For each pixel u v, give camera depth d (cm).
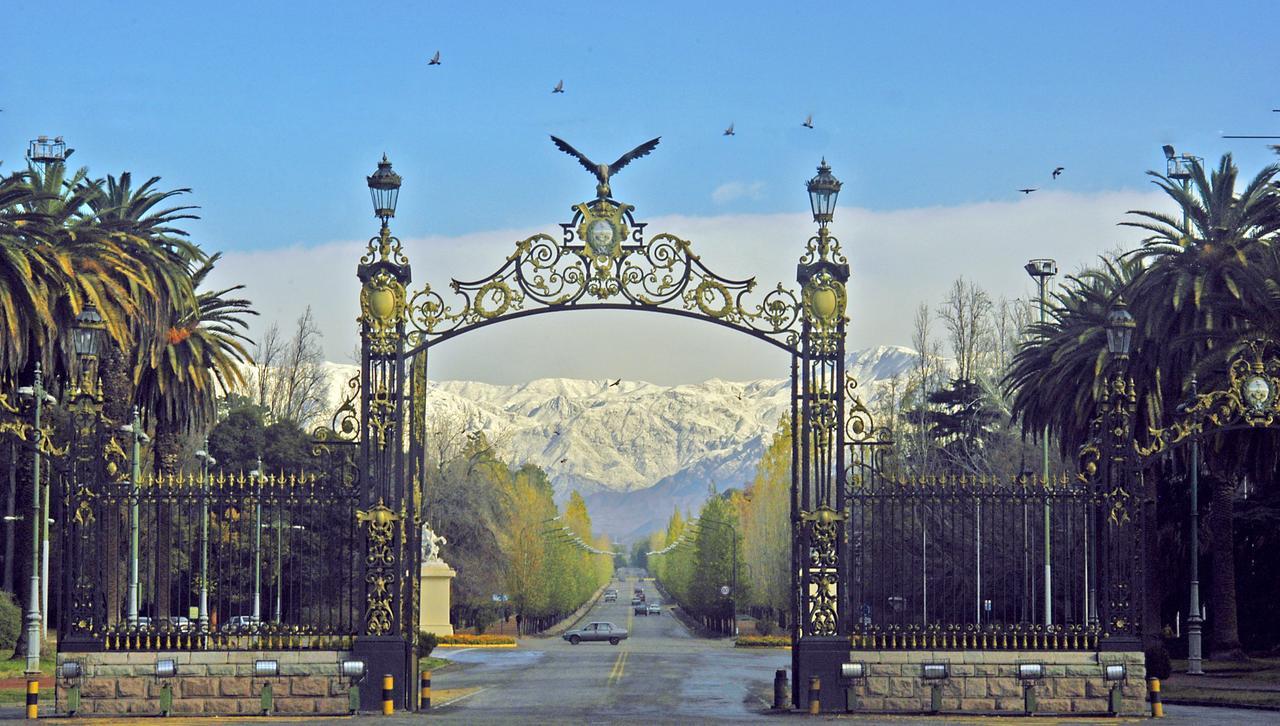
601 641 10238
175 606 6412
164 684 2977
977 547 3088
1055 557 5769
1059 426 5566
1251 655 6134
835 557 3059
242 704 2986
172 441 5634
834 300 3106
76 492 3022
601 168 3127
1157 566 4956
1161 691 4072
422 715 3028
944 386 8844
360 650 3025
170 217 5225
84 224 4812
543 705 3434
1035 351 5809
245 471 8038
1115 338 3133
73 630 2989
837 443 3080
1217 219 4934
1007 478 6662
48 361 4606
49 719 2911
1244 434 4556
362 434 3084
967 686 3011
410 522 3127
